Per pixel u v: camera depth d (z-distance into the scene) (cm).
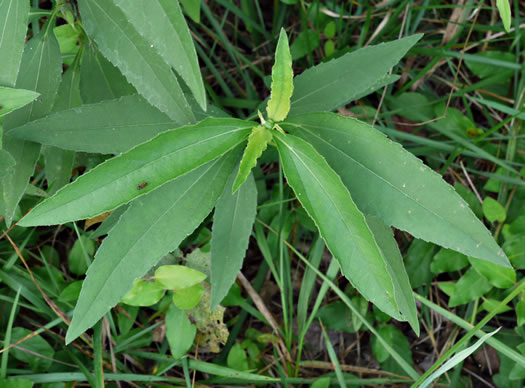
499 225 68
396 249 55
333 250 48
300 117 52
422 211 50
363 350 71
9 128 53
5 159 50
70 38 59
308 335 71
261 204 70
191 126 48
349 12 74
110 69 57
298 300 70
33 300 63
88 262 64
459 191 69
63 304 65
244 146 54
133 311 66
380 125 73
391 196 51
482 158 73
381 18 75
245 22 74
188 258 65
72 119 52
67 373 62
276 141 49
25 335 63
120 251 50
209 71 76
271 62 77
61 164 58
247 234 57
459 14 70
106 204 48
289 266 67
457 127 72
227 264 57
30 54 53
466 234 50
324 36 76
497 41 74
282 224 66
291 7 75
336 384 67
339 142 51
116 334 65
